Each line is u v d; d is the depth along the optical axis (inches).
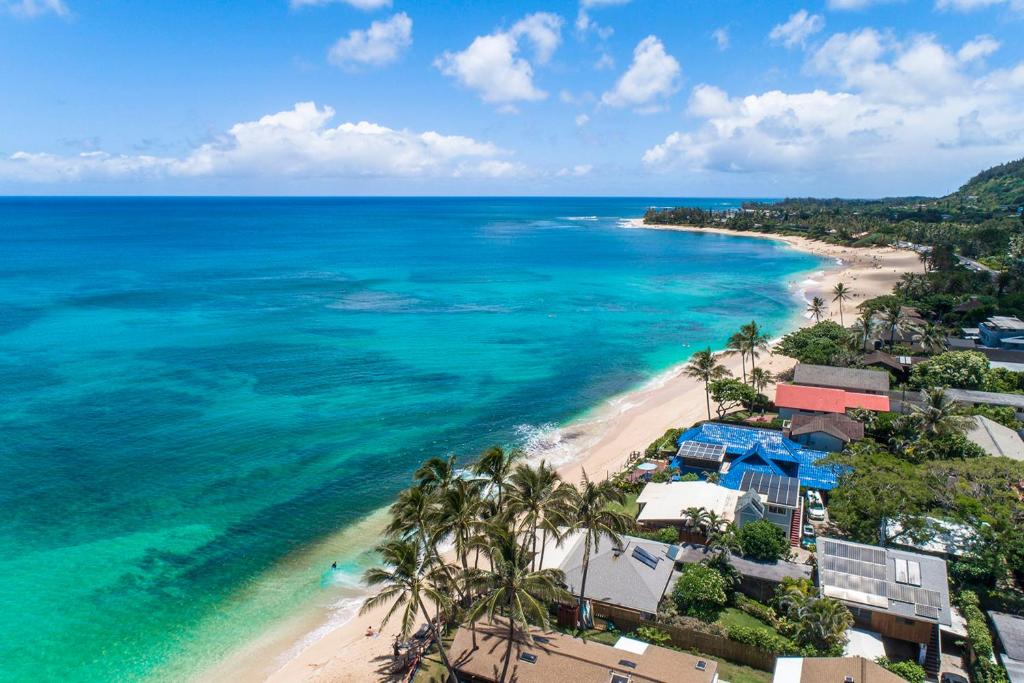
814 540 2203.5
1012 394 3452.3
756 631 1652.3
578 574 1914.4
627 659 1502.2
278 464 2893.7
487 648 1589.6
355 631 1883.6
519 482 1770.4
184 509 2513.5
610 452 3078.2
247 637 1866.4
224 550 2269.9
